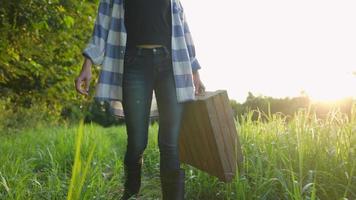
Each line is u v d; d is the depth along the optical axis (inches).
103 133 343.6
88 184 115.8
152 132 273.4
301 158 113.7
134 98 110.0
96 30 115.0
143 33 108.7
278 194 116.1
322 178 117.8
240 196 112.6
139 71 109.8
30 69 460.1
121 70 114.0
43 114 550.9
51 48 470.0
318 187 115.0
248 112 186.2
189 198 129.3
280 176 108.6
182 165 151.7
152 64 109.4
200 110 118.0
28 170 149.2
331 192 114.7
